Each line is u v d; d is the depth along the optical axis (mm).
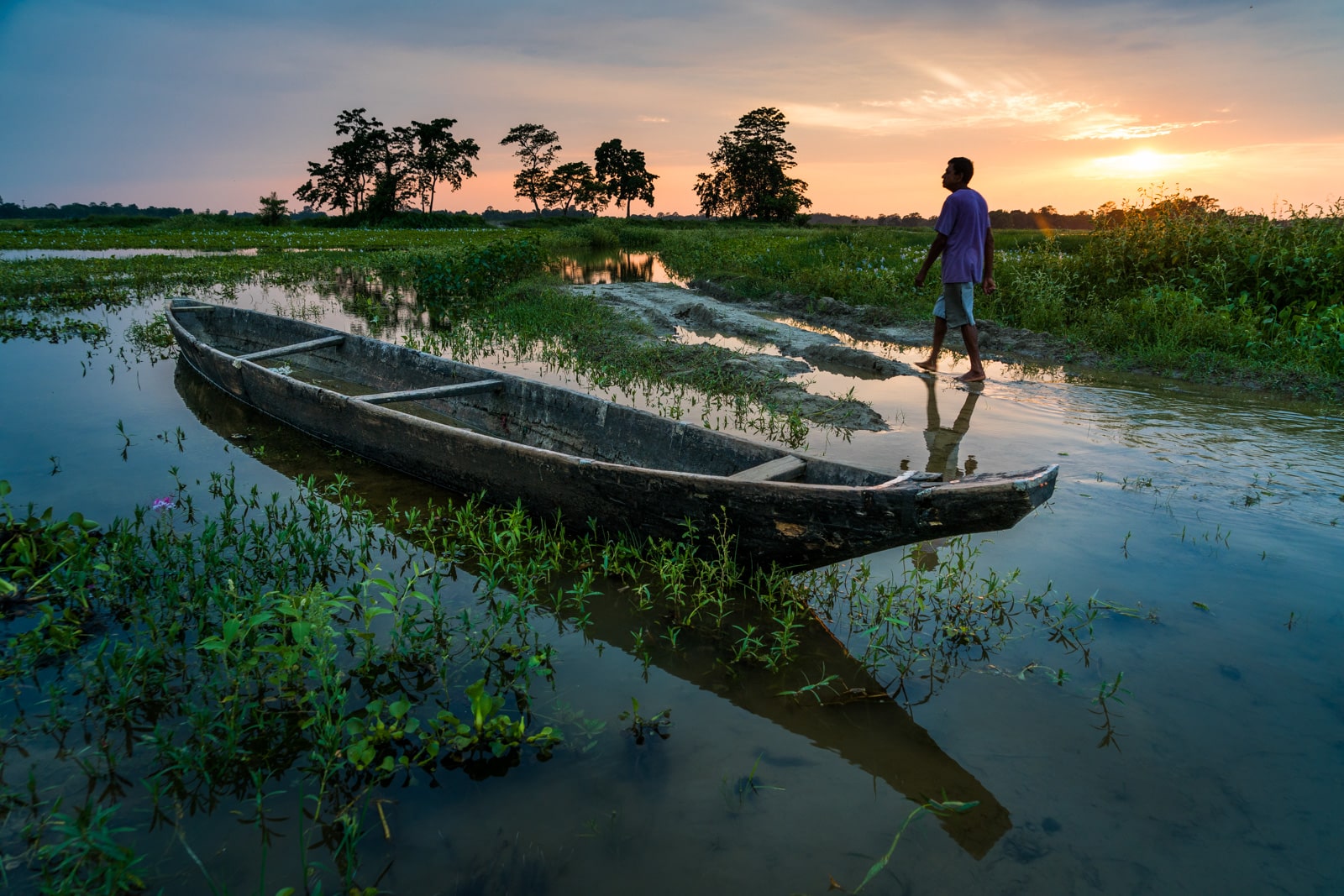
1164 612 3229
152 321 10945
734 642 3193
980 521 2789
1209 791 2281
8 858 2105
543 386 5637
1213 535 3912
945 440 5574
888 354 9195
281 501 4719
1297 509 4211
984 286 7742
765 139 74750
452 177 78875
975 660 2988
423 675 2953
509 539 4109
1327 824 2152
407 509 4672
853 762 2455
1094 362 8352
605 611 3459
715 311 11617
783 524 3340
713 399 6965
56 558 3730
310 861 2098
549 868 2051
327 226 65750
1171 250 10383
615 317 11266
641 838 2150
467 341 9891
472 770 2438
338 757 2482
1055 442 5480
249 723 2697
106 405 6715
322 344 7539
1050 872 2016
